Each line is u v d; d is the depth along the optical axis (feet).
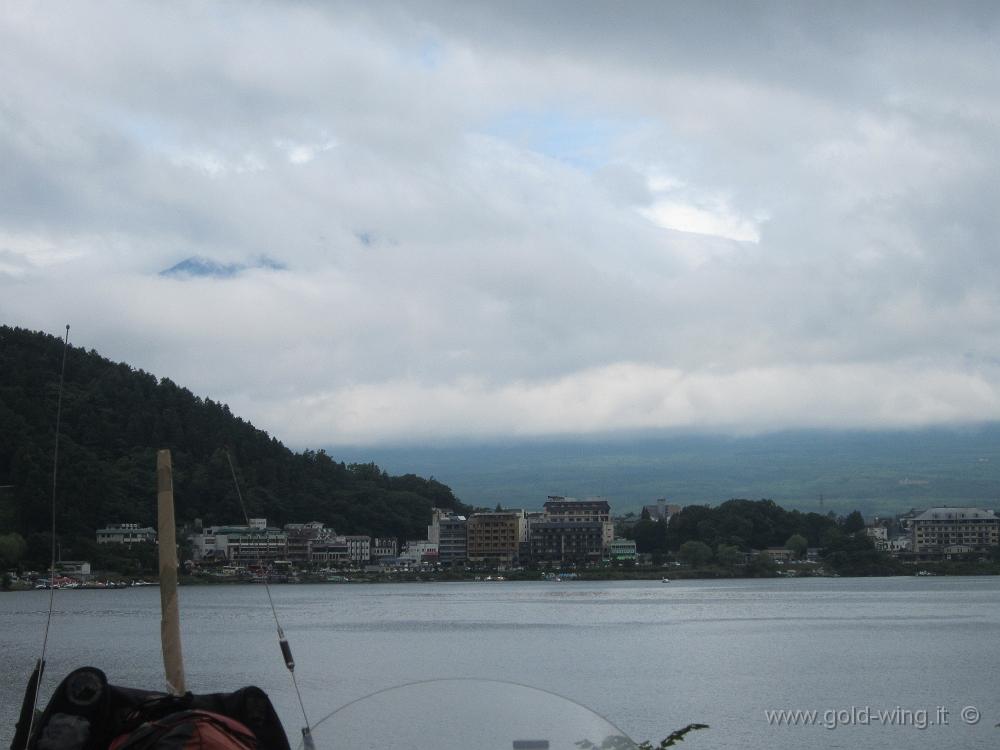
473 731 21.39
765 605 539.29
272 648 277.64
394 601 611.47
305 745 21.63
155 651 269.64
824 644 302.45
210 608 515.50
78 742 21.77
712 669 233.55
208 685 192.54
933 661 251.19
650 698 185.26
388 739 21.24
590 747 20.84
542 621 411.95
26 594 611.47
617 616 444.55
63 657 251.80
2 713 147.23
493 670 229.04
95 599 583.17
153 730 21.53
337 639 316.19
